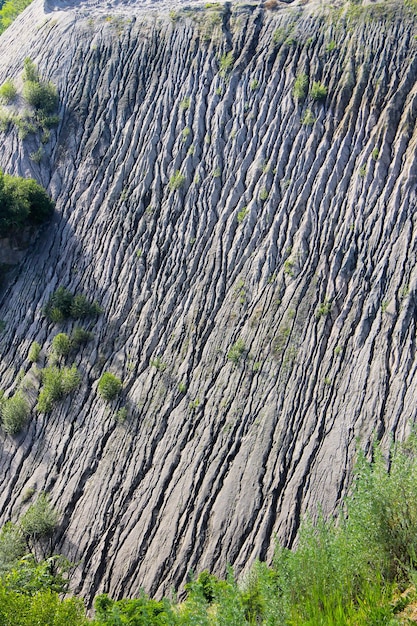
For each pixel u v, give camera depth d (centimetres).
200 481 2323
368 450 2147
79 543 2356
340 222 2747
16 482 2628
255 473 2252
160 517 2305
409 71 2972
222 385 2541
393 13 3138
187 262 2964
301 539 1066
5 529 2353
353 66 3102
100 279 3105
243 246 2875
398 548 1009
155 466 2444
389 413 2209
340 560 990
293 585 973
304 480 2173
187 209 3106
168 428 2525
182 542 2203
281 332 2569
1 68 4184
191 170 3209
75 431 2672
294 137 3070
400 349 2333
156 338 2812
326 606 909
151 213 3180
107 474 2498
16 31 4497
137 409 2627
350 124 2970
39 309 3123
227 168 3139
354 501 1087
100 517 2392
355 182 2812
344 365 2391
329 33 3250
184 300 2866
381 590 952
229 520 2180
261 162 3062
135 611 1362
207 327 2738
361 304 2511
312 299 2602
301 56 3266
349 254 2648
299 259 2719
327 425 2275
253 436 2352
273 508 2155
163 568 2173
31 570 1873
